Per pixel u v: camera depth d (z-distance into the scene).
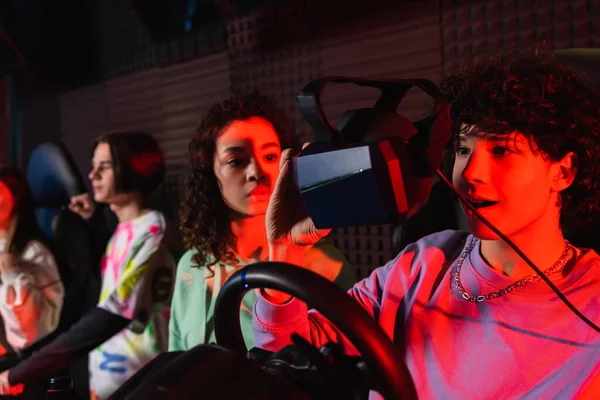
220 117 1.73
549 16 2.39
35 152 3.68
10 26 5.22
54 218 3.21
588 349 0.93
